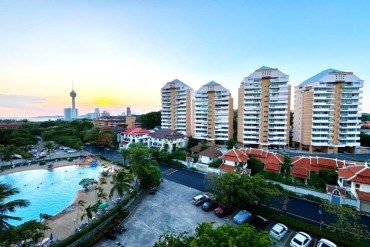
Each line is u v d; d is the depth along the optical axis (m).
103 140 87.56
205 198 38.41
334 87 77.88
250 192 30.73
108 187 48.88
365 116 132.62
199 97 98.12
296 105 87.94
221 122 94.56
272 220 31.70
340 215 27.44
